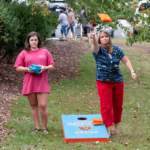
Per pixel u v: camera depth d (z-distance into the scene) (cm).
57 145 920
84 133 957
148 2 1544
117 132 1020
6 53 1794
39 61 978
